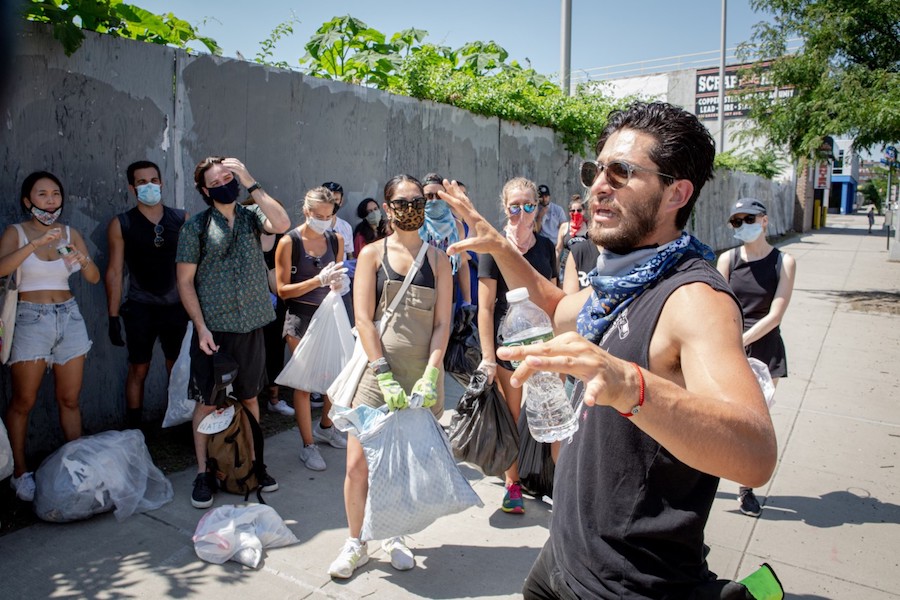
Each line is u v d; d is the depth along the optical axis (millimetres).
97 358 4742
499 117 8719
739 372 1298
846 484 4461
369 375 3248
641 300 1550
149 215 4566
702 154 1582
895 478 4555
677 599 1521
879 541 3730
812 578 3357
